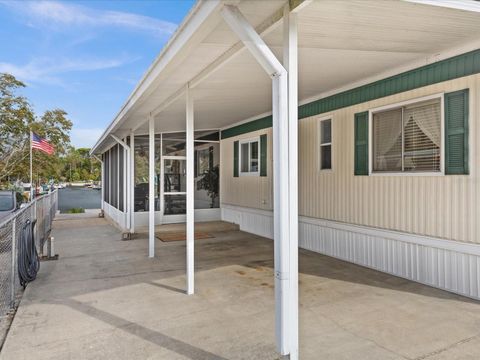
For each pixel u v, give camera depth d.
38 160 21.89
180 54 3.52
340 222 6.36
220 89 5.55
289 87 2.80
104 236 9.27
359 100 5.88
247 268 5.93
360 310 4.00
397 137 5.29
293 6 2.69
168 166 10.94
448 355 2.99
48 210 10.48
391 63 4.87
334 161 6.49
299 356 3.00
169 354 3.07
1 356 3.05
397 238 5.24
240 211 10.07
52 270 5.85
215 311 4.04
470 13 3.12
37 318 3.87
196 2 2.79
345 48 4.10
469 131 4.27
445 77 4.50
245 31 2.63
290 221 2.85
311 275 5.38
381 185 5.52
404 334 3.39
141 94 5.08
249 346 3.20
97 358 3.01
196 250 7.36
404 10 3.02
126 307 4.18
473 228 4.26
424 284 4.88
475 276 4.27
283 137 2.82
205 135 11.16
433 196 4.72
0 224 3.74
